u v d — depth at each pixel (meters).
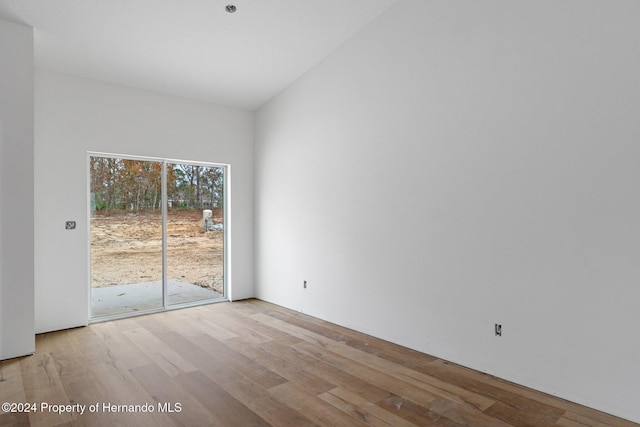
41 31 3.85
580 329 2.83
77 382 3.14
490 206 3.33
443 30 3.68
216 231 6.01
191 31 4.13
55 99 4.50
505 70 3.23
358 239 4.52
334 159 4.82
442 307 3.70
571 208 2.87
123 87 4.99
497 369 3.30
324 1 3.91
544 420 2.62
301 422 2.56
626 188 2.63
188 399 2.86
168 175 5.48
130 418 2.59
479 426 2.54
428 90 3.80
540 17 3.03
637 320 2.59
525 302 3.12
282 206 5.68
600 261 2.74
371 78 4.35
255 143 6.23
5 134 3.63
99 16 3.76
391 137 4.14
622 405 2.65
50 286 4.44
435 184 3.74
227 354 3.77
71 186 4.58
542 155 3.02
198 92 5.43
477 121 3.42
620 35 2.65
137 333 4.41
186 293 5.69
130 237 5.16
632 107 2.61
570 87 2.87
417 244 3.90
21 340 3.68
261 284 6.15
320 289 5.04
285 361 3.61
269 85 5.46
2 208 3.61
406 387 3.09
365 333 4.45
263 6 3.86
